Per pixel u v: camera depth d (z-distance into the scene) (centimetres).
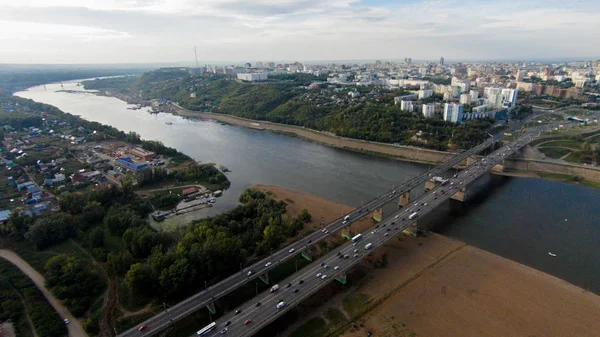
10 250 17888
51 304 13850
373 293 14688
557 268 16625
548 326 12950
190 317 13400
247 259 16975
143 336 11644
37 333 12206
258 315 12569
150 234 17288
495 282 15400
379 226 18738
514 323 13088
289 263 16800
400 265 16638
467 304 14050
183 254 15212
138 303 14000
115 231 19712
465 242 18912
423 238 19188
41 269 16062
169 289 13988
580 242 18912
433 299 14312
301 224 19950
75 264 15150
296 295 13575
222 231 17725
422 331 12700
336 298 14438
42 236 18188
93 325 12631
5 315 12838
